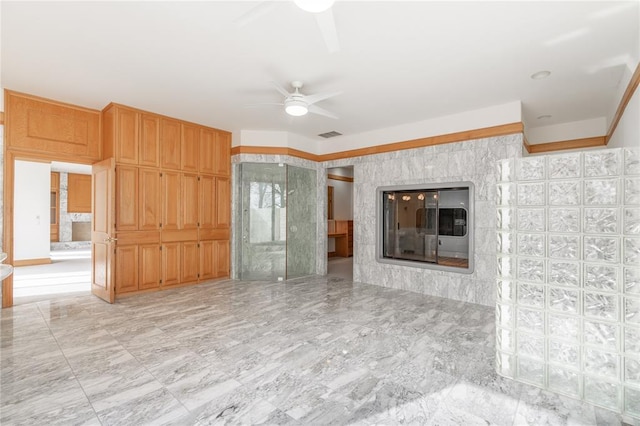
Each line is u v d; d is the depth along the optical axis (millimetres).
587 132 4992
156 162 4965
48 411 1963
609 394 2031
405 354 2801
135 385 2270
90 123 4688
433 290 4930
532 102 4336
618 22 2588
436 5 2396
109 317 3732
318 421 1896
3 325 3461
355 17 2541
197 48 3051
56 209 10469
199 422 1876
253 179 5926
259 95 4238
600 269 2078
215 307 4168
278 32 2773
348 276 6434
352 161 6113
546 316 2260
